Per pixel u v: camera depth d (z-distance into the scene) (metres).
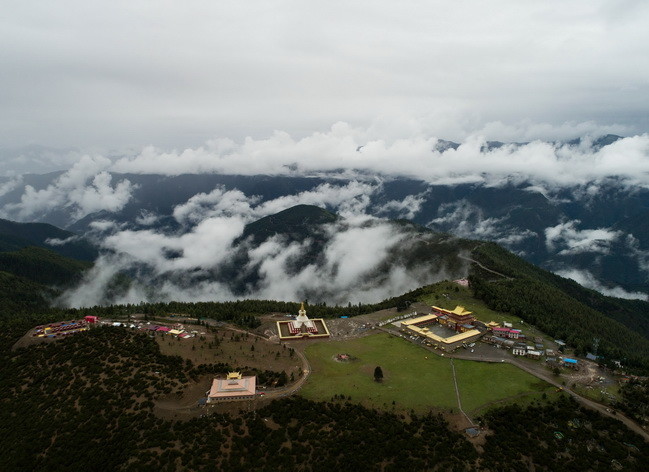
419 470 144.50
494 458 148.62
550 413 168.12
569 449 151.25
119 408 169.12
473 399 177.88
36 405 175.62
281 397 175.88
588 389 183.12
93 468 149.00
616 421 161.50
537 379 192.62
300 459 147.25
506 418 166.25
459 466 144.88
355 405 172.12
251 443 153.25
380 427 160.38
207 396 174.50
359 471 144.62
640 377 196.62
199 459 147.00
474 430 160.38
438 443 154.00
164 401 172.25
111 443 155.88
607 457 146.50
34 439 160.38
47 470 149.62
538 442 154.62
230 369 192.75
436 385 189.00
